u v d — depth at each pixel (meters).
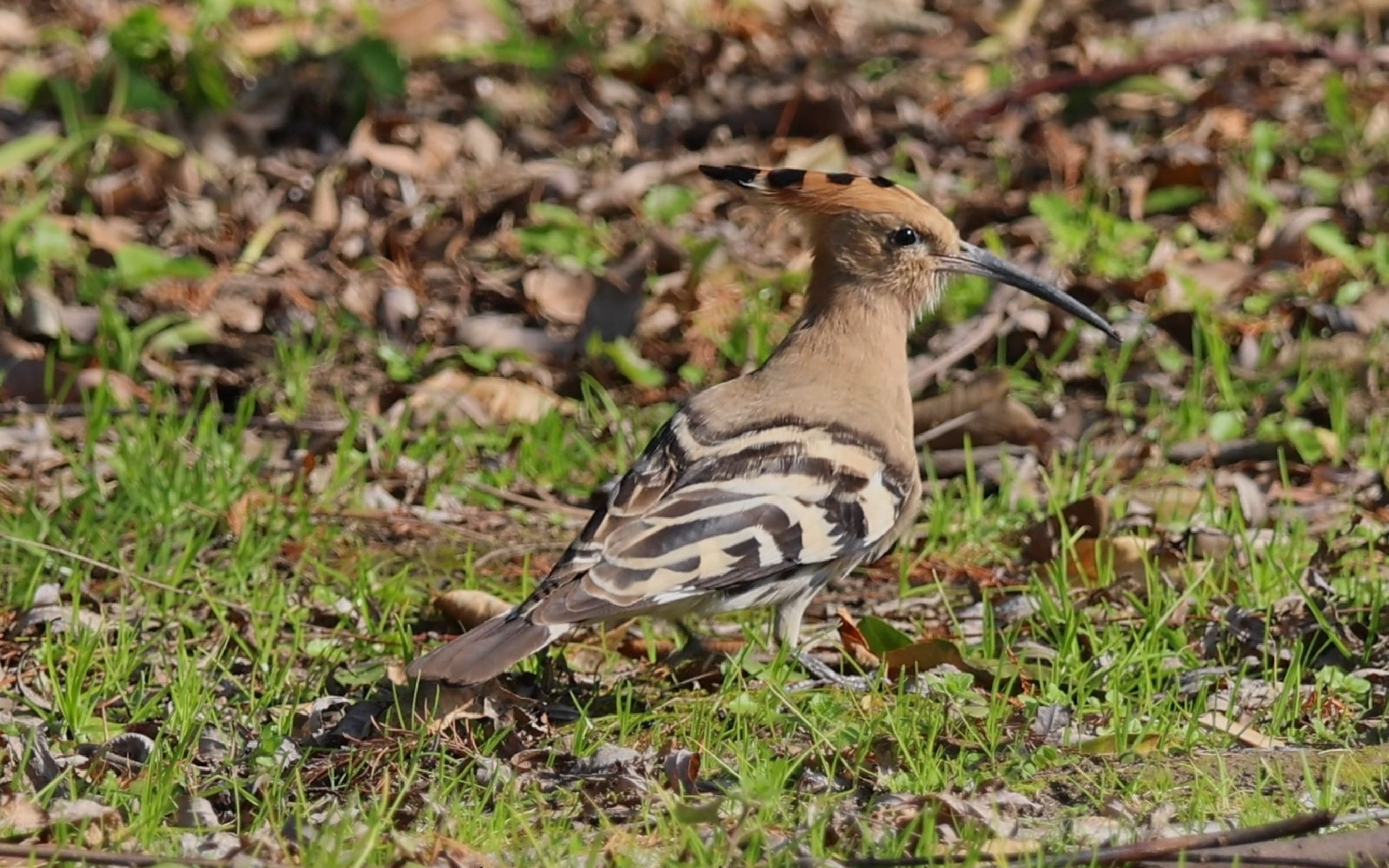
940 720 8.12
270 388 12.91
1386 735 8.17
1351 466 11.80
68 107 16.03
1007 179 15.75
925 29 18.94
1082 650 9.29
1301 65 18.06
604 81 17.50
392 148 15.74
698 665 9.20
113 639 9.54
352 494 11.63
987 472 11.76
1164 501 11.16
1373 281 14.05
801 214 9.96
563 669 9.29
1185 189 15.52
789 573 8.87
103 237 14.42
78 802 7.23
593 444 12.48
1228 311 13.79
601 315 13.71
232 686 9.01
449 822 7.16
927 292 9.98
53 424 12.33
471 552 10.75
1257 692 8.62
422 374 13.22
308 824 7.37
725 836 6.91
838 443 9.16
